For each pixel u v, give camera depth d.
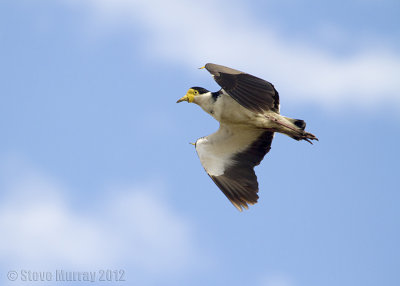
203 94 14.86
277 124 14.18
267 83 12.61
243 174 14.88
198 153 15.15
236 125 14.68
